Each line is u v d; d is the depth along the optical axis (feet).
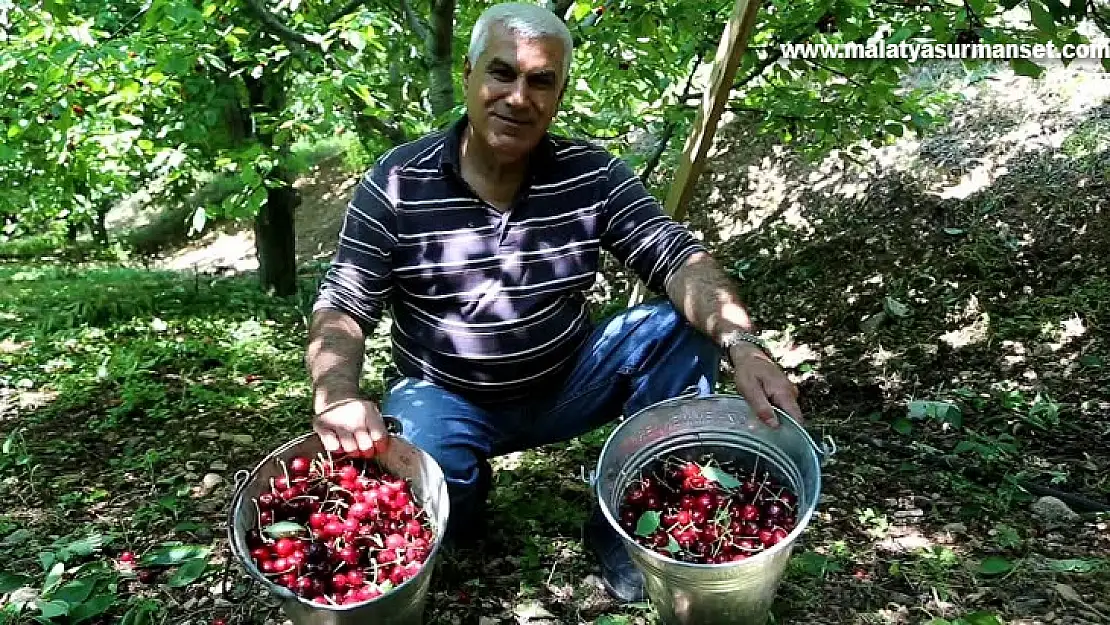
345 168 35.22
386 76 14.87
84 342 15.87
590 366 6.99
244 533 5.35
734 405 6.15
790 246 17.70
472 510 7.00
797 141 17.65
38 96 11.09
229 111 17.84
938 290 13.84
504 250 6.49
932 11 9.57
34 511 8.56
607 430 10.12
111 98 11.42
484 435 6.91
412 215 6.42
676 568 5.12
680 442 6.31
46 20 11.07
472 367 6.68
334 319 6.34
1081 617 6.33
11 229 34.40
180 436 10.65
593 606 6.63
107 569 7.14
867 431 10.20
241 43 13.25
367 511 5.49
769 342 14.28
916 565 7.06
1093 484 8.68
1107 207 14.03
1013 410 10.34
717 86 8.33
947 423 10.10
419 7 15.53
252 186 13.35
